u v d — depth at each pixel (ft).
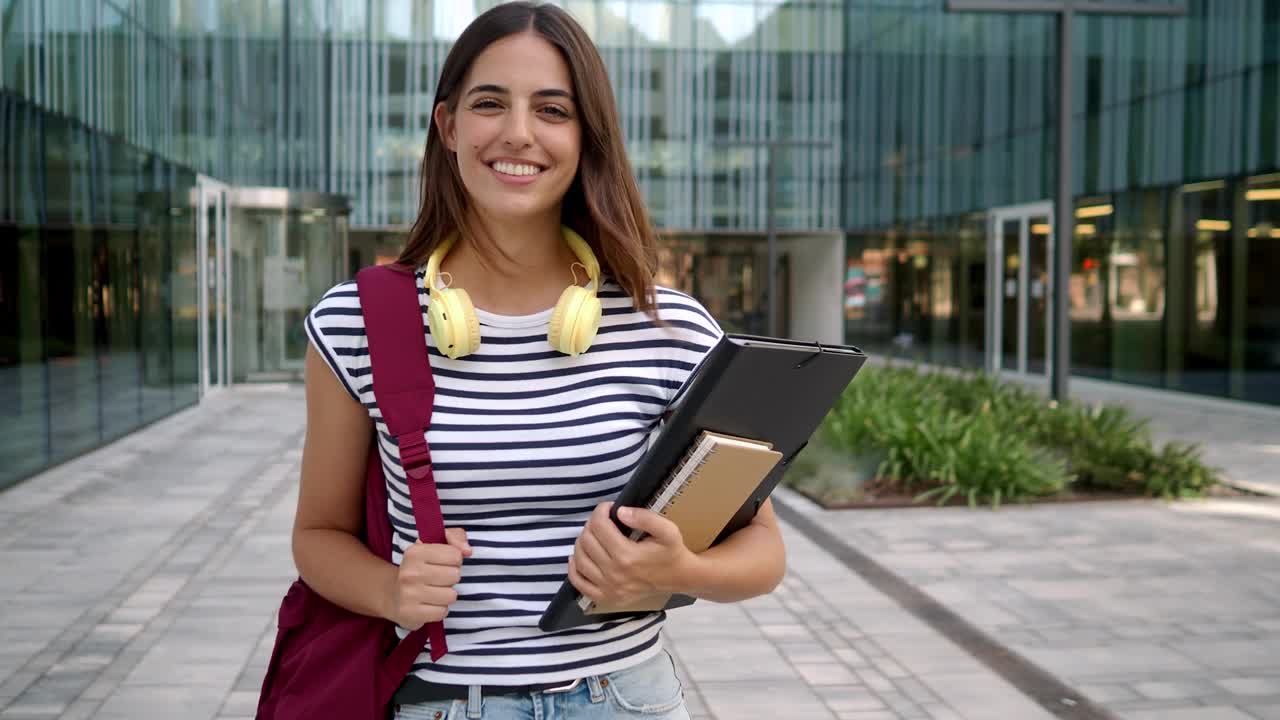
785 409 4.59
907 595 19.80
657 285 5.34
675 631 17.75
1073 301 62.44
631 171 5.23
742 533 5.13
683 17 102.42
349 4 97.66
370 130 98.43
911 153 86.84
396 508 5.06
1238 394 49.60
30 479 31.30
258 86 65.72
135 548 22.97
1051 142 64.95
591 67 5.00
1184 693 14.90
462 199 5.20
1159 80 54.39
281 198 59.88
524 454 4.90
